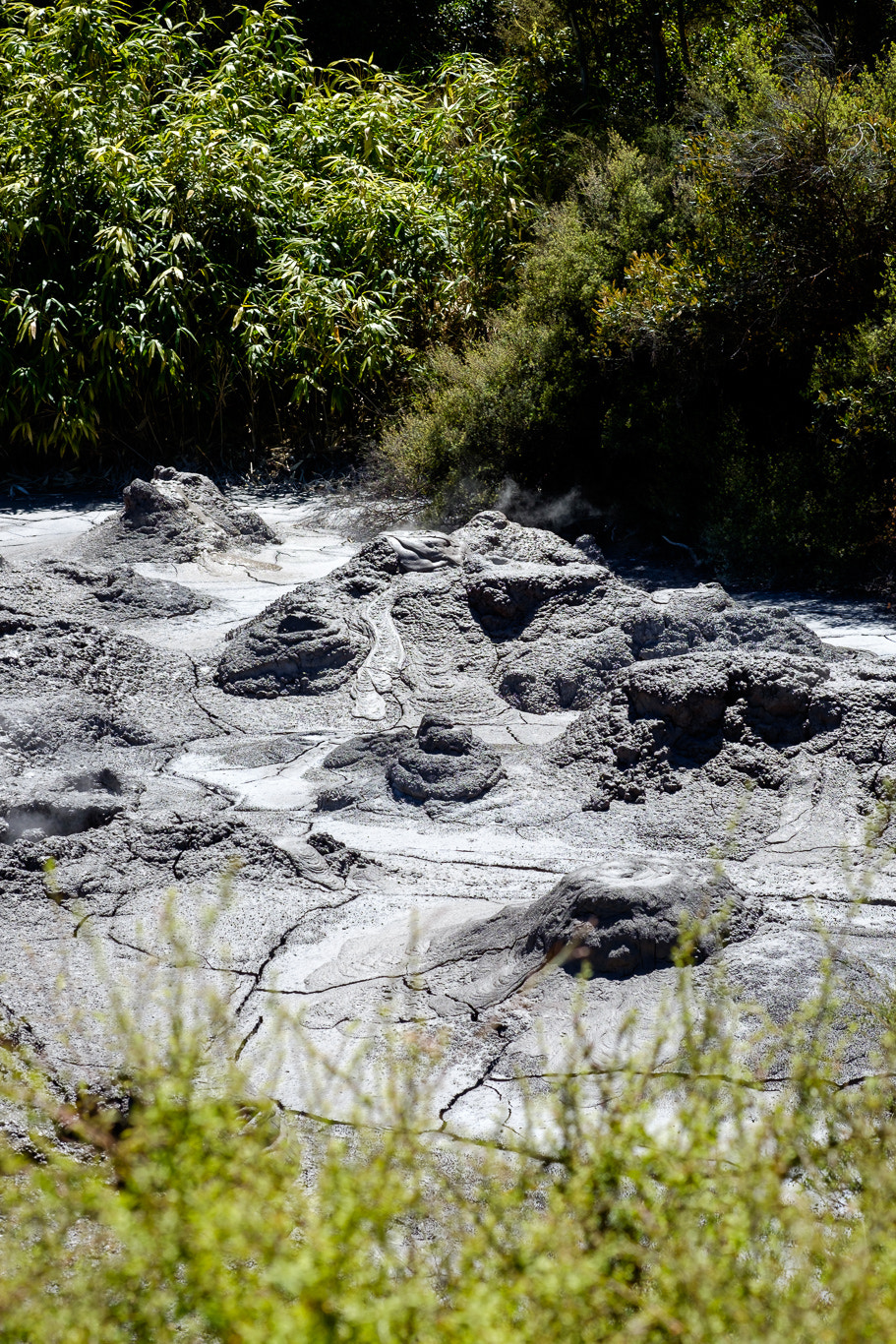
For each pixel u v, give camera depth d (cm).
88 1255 230
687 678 630
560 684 757
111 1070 346
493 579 837
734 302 1148
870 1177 231
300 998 407
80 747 670
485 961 426
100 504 1445
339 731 724
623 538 1259
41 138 1588
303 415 1599
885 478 1083
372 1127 284
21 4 1703
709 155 1194
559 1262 206
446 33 2489
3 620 800
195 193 1570
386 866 528
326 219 1664
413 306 1625
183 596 980
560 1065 366
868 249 1141
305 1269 188
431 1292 209
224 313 1584
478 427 1278
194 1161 215
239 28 2205
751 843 554
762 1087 333
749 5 1506
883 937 440
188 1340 206
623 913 414
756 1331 194
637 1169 226
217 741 709
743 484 1130
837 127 1133
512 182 1655
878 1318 193
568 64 1714
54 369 1512
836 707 618
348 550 1206
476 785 616
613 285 1252
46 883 470
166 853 504
